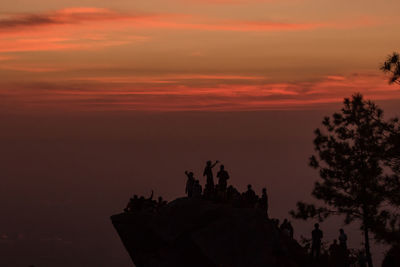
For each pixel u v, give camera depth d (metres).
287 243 77.06
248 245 74.94
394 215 61.06
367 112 66.94
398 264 41.22
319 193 76.62
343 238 73.62
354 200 74.69
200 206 78.88
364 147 71.00
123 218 80.19
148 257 78.00
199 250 74.56
